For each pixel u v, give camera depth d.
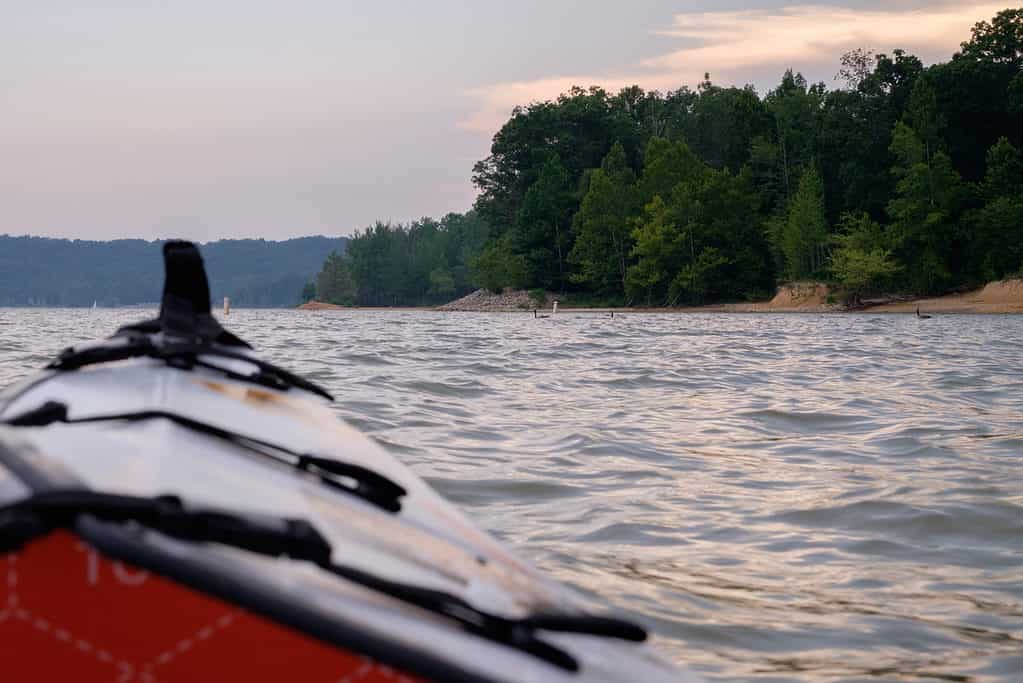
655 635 4.64
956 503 7.14
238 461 1.70
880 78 100.62
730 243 98.62
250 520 1.18
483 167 133.62
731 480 7.99
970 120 95.12
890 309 85.00
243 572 1.09
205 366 2.44
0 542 0.97
